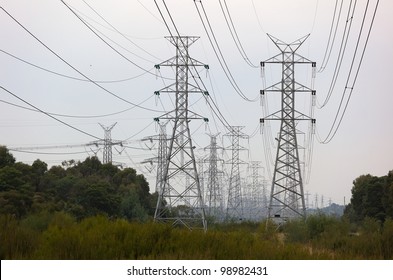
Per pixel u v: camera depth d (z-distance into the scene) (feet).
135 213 515.50
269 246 196.44
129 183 623.36
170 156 394.32
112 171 636.89
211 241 184.96
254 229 445.37
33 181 490.90
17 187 408.26
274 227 372.38
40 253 152.66
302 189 395.55
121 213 503.20
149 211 618.85
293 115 400.88
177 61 390.01
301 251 180.96
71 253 150.92
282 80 403.13
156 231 178.29
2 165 480.64
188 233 194.49
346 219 346.13
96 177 579.48
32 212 383.04
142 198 617.21
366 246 221.87
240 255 167.32
